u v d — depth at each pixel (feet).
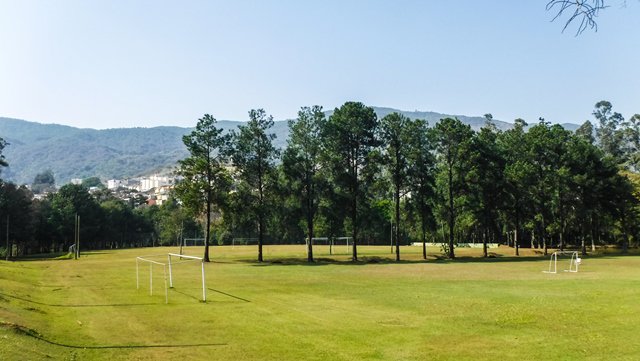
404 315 89.92
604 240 368.48
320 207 248.52
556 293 113.80
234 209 248.11
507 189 272.92
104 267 213.46
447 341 70.18
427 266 213.05
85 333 74.90
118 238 524.11
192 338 72.74
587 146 291.17
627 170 463.42
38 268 205.87
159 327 80.28
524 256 278.26
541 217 294.46
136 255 312.71
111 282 148.66
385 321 84.64
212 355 63.57
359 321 84.79
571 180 275.80
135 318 87.92
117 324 82.48
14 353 55.31
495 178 268.62
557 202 284.00
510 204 285.23
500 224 359.25
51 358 57.93
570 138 298.56
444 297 110.83
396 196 259.39
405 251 334.24
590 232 326.03
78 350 64.28
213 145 251.19
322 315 90.63
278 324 82.69
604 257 255.91
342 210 248.73
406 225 277.64
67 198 445.78
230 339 72.18
